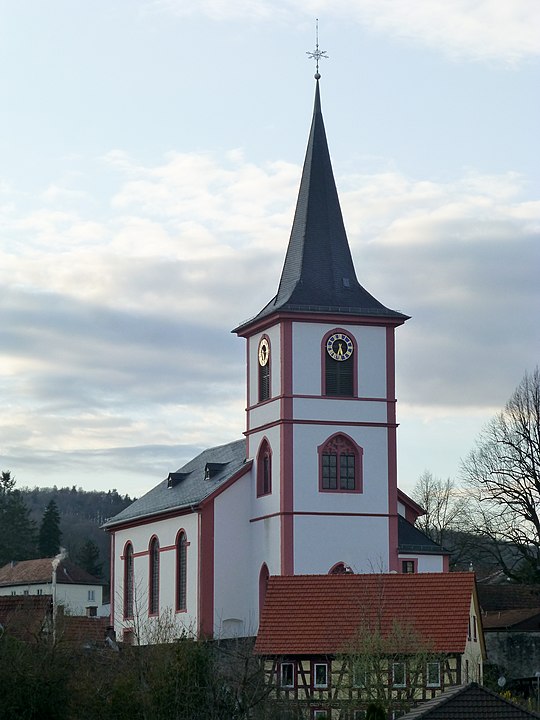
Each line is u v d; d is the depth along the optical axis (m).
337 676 64.94
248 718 53.09
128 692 52.00
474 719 46.19
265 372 85.81
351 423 83.69
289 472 82.50
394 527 83.75
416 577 68.19
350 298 84.75
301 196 87.25
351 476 83.69
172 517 91.56
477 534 99.94
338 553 82.62
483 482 98.19
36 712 52.00
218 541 86.25
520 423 97.75
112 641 67.75
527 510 96.00
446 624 66.00
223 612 85.69
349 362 84.25
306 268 85.25
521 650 76.88
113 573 101.88
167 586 91.75
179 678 52.09
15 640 53.81
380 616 63.59
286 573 81.62
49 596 70.94
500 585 99.00
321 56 87.94
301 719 56.38
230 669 56.84
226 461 93.50
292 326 83.44
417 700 59.94
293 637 66.12
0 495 168.12
